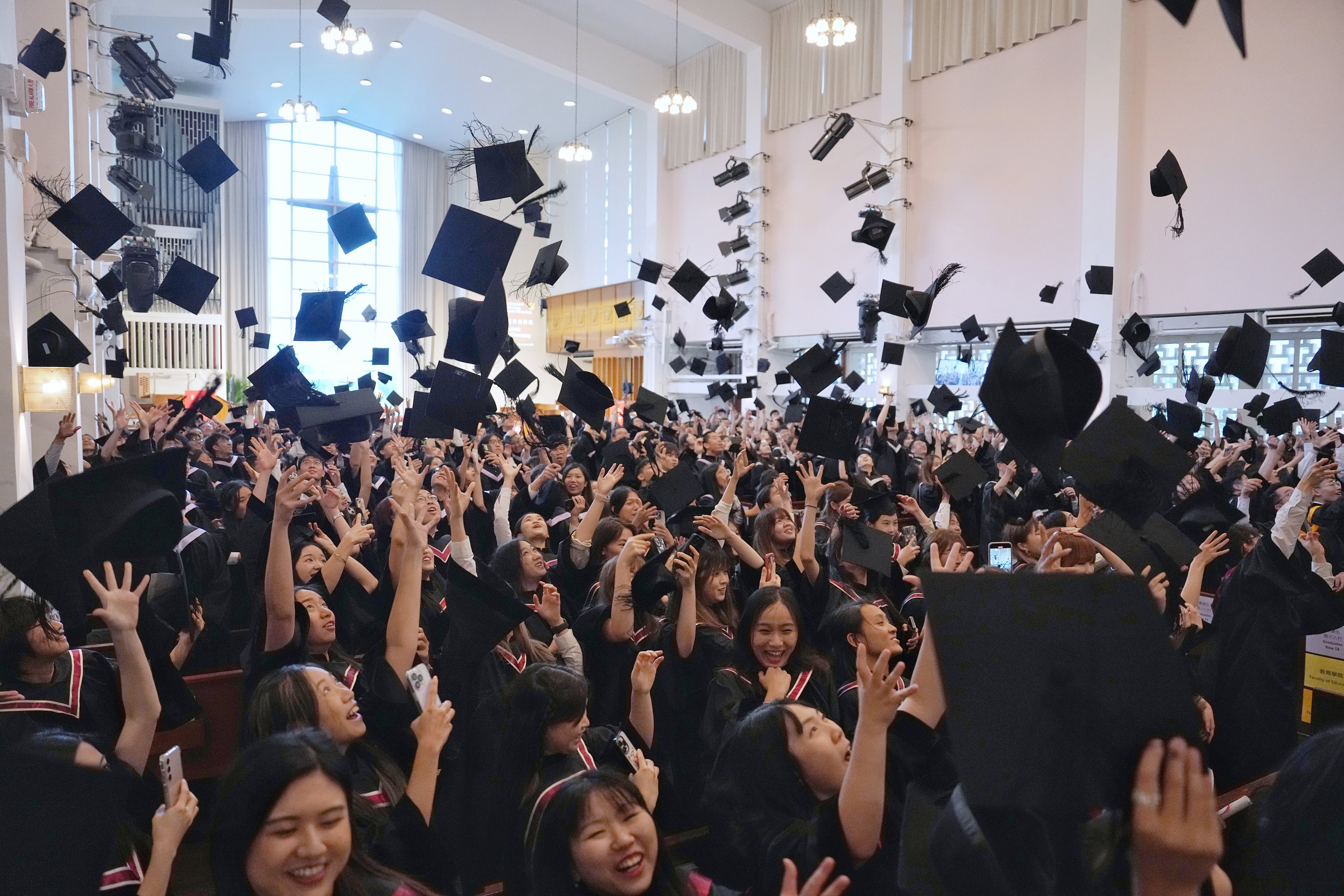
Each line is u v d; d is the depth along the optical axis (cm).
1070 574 109
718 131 1994
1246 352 614
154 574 280
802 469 371
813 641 316
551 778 221
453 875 199
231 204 2486
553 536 555
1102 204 1285
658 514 490
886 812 166
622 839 162
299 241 2606
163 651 245
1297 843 132
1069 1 1337
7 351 552
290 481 264
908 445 1038
